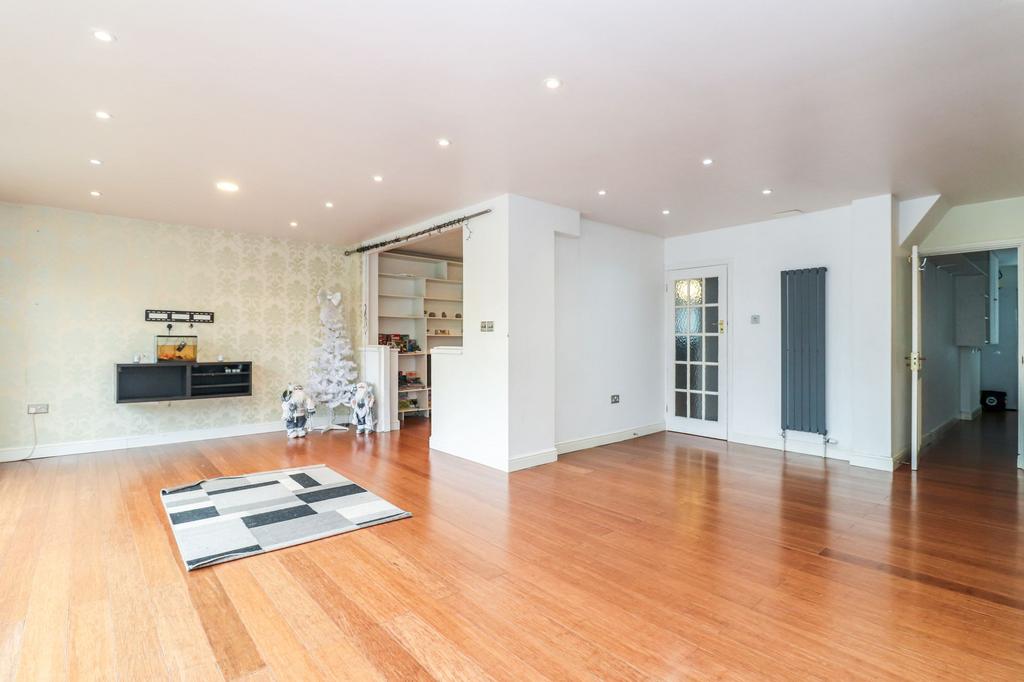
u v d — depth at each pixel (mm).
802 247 5469
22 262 5016
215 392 5910
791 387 5465
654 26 2129
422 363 7992
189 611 2260
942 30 2131
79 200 4840
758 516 3506
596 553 2895
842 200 4902
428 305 8195
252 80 2598
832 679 1827
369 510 3572
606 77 2566
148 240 5695
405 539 3078
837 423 5203
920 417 5559
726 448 5699
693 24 2109
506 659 1940
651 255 6566
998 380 8945
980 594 2439
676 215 5539
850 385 5117
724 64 2434
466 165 3895
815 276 5285
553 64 2443
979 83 2594
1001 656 1960
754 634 2109
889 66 2438
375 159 3750
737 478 4465
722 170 3992
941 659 1943
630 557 2842
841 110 2928
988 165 3852
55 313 5180
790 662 1925
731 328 6082
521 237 4805
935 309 6539
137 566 2693
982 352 9086
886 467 4730
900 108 2895
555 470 4730
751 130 3215
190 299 5961
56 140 3363
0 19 2061
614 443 5969
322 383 6629
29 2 1948
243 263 6355
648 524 3346
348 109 2932
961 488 4180
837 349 5215
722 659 1943
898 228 4910
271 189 4500
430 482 4301
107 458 5098
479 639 2068
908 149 3527
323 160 3771
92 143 3418
